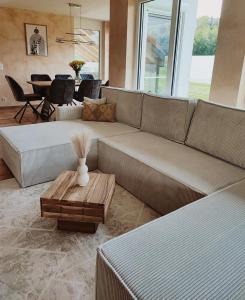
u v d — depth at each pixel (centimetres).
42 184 238
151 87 380
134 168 211
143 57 383
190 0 294
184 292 81
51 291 131
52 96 459
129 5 361
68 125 296
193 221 119
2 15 590
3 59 618
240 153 191
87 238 171
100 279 101
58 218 163
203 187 162
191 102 235
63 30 681
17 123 484
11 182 241
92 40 761
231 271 90
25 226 181
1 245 161
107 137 261
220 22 228
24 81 657
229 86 232
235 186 157
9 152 246
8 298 126
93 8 593
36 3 550
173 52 317
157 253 98
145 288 83
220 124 206
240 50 218
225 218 122
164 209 190
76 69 557
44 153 230
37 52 656
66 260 151
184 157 208
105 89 348
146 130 283
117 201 214
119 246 102
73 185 175
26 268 144
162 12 338
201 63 294
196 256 97
